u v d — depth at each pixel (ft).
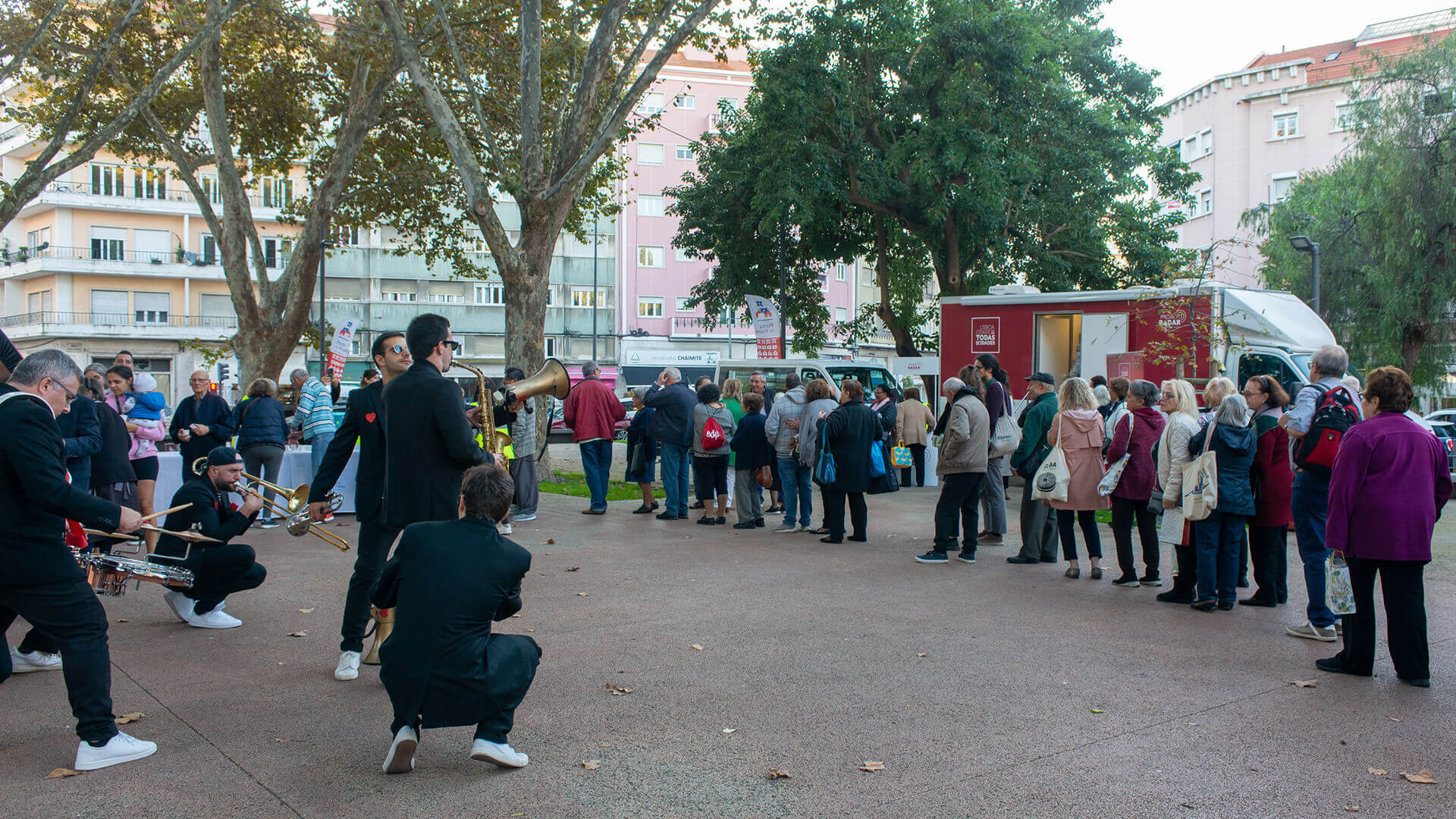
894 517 41.14
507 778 13.17
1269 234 99.81
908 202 78.54
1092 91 86.58
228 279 57.82
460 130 46.75
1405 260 76.18
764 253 88.74
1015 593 25.45
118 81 57.82
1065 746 14.48
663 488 51.13
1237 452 22.94
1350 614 18.44
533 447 38.09
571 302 159.53
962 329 54.39
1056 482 26.96
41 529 13.23
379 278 153.89
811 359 61.62
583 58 57.72
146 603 23.62
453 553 13.14
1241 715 15.92
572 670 18.28
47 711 15.71
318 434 37.99
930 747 14.43
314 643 20.01
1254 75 142.10
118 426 27.78
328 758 13.80
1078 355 50.49
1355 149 83.87
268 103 65.77
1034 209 78.13
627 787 12.91
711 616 22.63
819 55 74.08
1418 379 79.36
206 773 13.26
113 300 146.30
